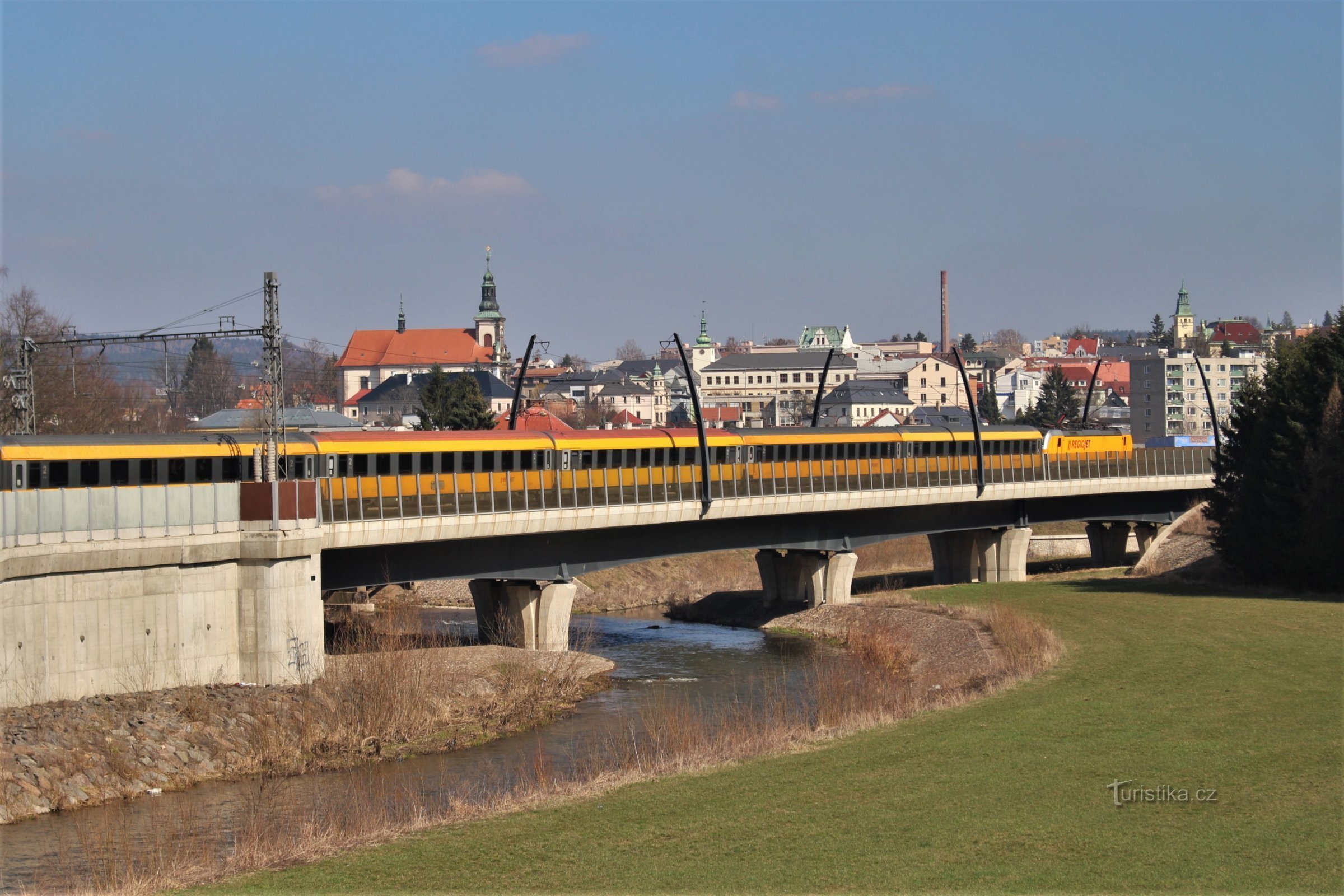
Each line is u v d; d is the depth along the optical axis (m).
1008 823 50.38
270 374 75.69
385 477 84.69
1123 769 57.09
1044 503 141.50
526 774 64.00
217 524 73.25
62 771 60.00
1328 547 111.12
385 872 47.12
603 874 46.31
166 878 47.66
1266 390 126.00
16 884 48.66
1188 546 139.50
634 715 79.38
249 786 62.94
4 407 117.50
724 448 108.19
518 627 99.00
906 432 124.50
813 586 123.69
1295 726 63.34
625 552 104.00
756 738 66.81
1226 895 42.41
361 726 71.75
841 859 47.09
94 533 67.50
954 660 92.50
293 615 75.00
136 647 69.81
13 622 64.25
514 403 107.81
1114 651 87.25
